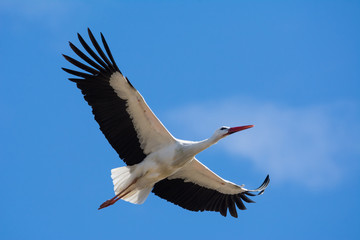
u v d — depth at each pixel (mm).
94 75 14367
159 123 14742
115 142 14930
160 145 15180
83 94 14500
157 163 15008
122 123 14805
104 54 14086
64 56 14242
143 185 15211
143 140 15102
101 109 14594
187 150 15039
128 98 14453
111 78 14289
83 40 14109
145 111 14586
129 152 15117
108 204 14828
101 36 13883
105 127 14719
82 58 14203
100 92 14500
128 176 15094
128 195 15258
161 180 16672
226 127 15352
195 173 16562
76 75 14398
